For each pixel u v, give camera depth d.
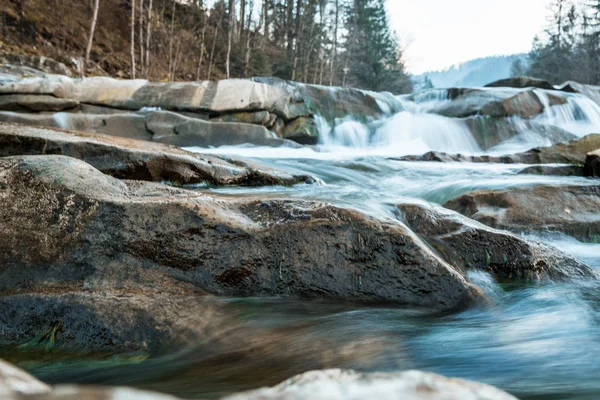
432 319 2.80
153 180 5.13
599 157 8.01
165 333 2.59
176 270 3.03
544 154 11.46
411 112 18.59
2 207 3.12
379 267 3.10
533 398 1.85
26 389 0.65
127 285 2.89
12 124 5.60
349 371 0.80
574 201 5.93
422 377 0.75
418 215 3.79
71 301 2.71
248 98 15.23
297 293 3.05
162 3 32.06
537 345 2.42
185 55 31.52
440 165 10.09
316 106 16.80
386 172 9.07
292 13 46.22
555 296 3.22
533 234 5.44
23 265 2.92
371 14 57.19
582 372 2.10
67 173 3.33
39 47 21.70
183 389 2.09
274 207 3.33
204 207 3.19
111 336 2.59
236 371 2.25
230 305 2.84
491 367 2.17
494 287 3.37
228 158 6.21
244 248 3.10
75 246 3.00
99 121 13.23
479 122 17.03
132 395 0.60
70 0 26.05
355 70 53.84
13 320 2.67
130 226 3.08
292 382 0.75
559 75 62.62
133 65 22.58
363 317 2.77
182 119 13.74
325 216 3.20
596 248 5.18
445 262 3.20
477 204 5.86
